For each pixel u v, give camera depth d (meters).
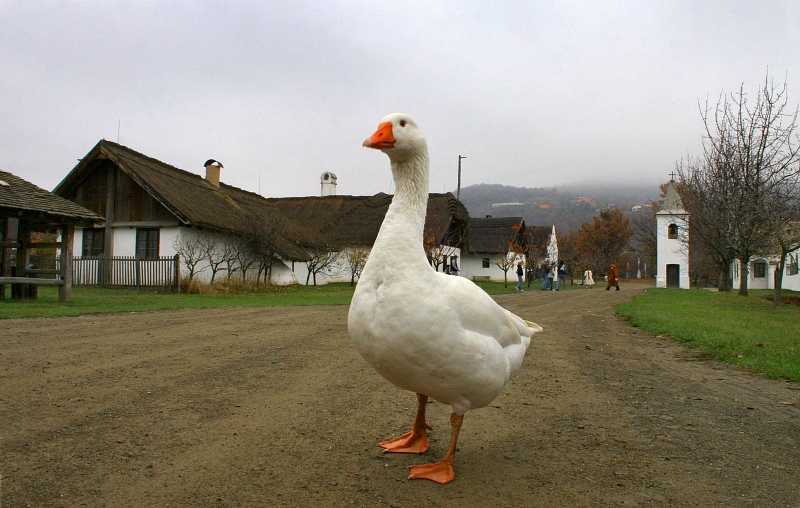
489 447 3.86
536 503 2.96
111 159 22.84
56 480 3.12
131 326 9.61
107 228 23.72
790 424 4.43
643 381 5.97
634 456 3.69
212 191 28.36
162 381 5.57
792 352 7.28
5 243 13.97
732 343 8.00
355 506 2.89
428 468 3.33
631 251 82.75
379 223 36.19
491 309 3.29
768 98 17.62
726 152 18.52
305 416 4.51
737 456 3.70
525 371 6.45
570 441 3.99
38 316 10.56
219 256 24.16
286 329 9.69
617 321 12.26
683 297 20.66
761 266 45.03
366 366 6.54
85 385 5.30
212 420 4.32
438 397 3.28
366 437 4.03
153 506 2.83
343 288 26.39
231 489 3.06
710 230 24.00
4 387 5.14
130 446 3.70
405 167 3.31
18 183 14.51
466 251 46.75
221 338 8.49
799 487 3.20
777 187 17.08
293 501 2.93
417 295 2.99
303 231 32.47
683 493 3.10
